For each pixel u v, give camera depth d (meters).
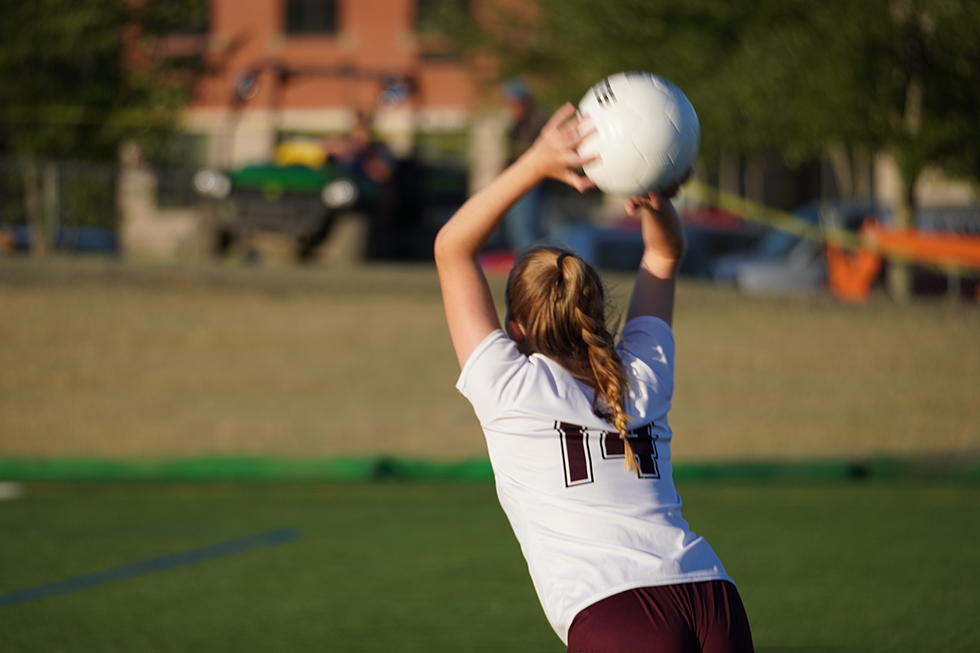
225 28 133.38
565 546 10.55
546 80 93.50
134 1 79.12
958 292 63.84
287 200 67.00
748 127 68.06
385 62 132.38
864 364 47.88
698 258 76.12
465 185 75.12
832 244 68.88
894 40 61.91
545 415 10.86
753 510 30.77
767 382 45.09
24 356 46.44
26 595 22.89
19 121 76.38
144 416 40.72
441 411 42.38
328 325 51.78
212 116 125.38
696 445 38.41
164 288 56.25
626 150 10.95
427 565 25.09
